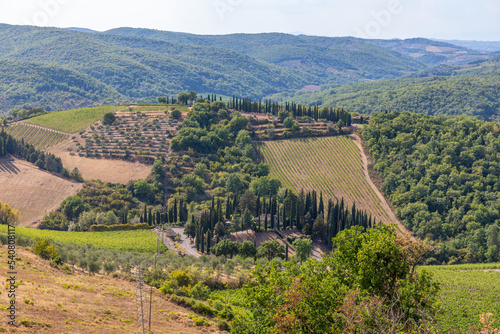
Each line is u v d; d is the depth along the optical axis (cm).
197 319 7681
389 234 6538
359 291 5262
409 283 5438
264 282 6206
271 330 5381
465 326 10431
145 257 11944
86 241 14375
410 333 4788
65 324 6141
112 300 7675
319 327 5081
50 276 8231
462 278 14250
